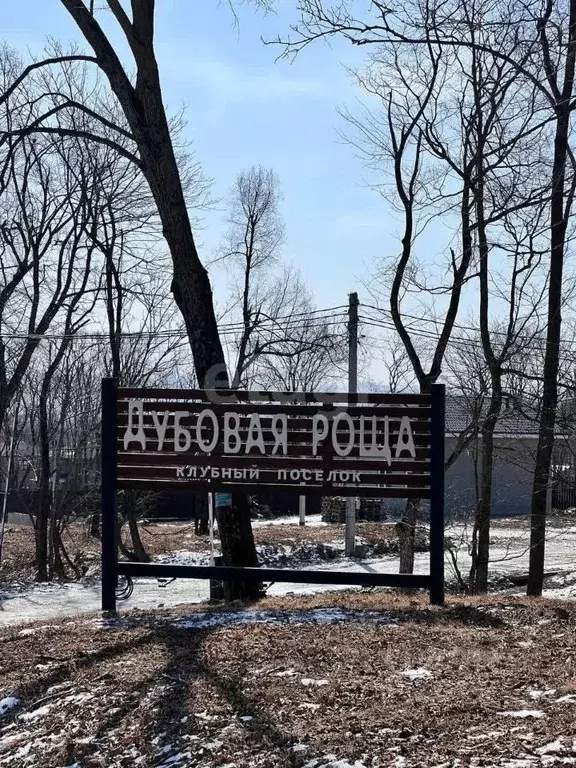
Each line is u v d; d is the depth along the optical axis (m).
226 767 6.14
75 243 32.75
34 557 31.16
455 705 6.77
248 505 14.80
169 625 10.50
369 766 5.77
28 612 19.80
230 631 9.85
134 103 14.90
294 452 11.13
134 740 6.91
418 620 10.20
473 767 5.54
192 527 38.97
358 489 11.05
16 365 33.09
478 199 18.00
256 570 11.30
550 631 9.45
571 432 18.95
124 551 29.36
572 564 26.94
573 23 12.24
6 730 7.68
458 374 45.44
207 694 7.59
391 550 31.89
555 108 13.62
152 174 14.98
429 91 19.98
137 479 11.45
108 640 9.84
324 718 6.73
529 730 6.10
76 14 14.76
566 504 43.69
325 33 12.23
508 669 7.78
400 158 20.25
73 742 7.07
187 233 15.05
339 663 8.22
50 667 9.01
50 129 15.51
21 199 32.00
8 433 34.06
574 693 6.88
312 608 11.34
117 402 11.52
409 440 11.02
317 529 37.34
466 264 19.44
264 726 6.70
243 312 36.25
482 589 19.30
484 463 19.88
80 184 31.84
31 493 36.12
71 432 35.62
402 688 7.33
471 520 29.86
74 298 33.03
